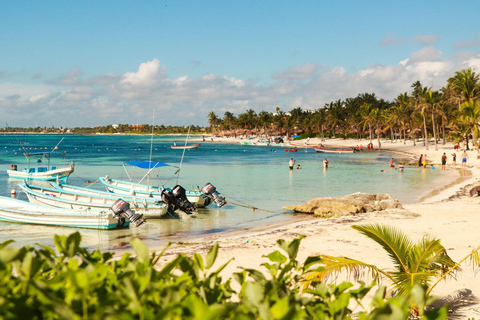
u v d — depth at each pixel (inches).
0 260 78.7
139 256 93.1
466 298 329.1
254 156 3186.5
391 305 77.2
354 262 275.0
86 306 71.2
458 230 630.5
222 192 1289.4
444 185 1381.6
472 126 2519.7
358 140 5201.8
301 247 538.3
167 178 1688.0
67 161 2618.1
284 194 1245.7
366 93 5447.8
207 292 95.4
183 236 730.2
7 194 1259.8
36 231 761.0
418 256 300.5
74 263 86.2
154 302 80.6
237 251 537.6
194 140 7785.4
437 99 3056.1
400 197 1162.0
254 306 83.7
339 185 1443.2
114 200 952.9
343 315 93.0
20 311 68.1
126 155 3346.5
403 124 4057.6
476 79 2741.1
